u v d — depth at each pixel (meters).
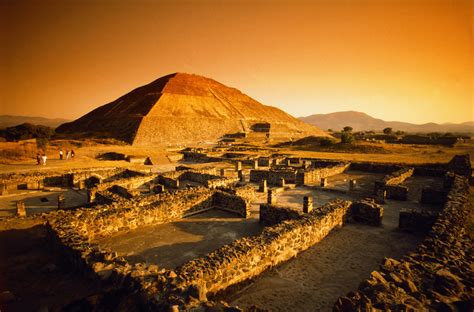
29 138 74.00
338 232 14.37
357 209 16.09
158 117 118.62
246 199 17.36
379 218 15.29
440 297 6.69
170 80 171.00
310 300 8.64
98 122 128.12
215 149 67.88
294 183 27.80
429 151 59.59
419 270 8.10
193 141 111.62
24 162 42.03
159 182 28.86
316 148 67.69
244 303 8.45
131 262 11.47
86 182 30.28
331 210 14.42
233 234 14.59
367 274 10.28
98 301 7.61
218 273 8.53
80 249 9.94
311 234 12.61
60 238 11.09
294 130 150.75
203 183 28.66
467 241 10.52
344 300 6.38
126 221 14.80
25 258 10.94
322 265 10.92
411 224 14.38
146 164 51.12
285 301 8.59
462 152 58.09
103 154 55.94
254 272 9.74
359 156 51.59
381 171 33.59
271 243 10.35
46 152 52.03
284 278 9.93
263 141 103.31
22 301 7.79
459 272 7.93
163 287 7.39
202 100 156.62
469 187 21.17
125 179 26.08
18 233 13.84
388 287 6.98
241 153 56.12
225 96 186.00
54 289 8.41
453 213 13.47
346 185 26.59
